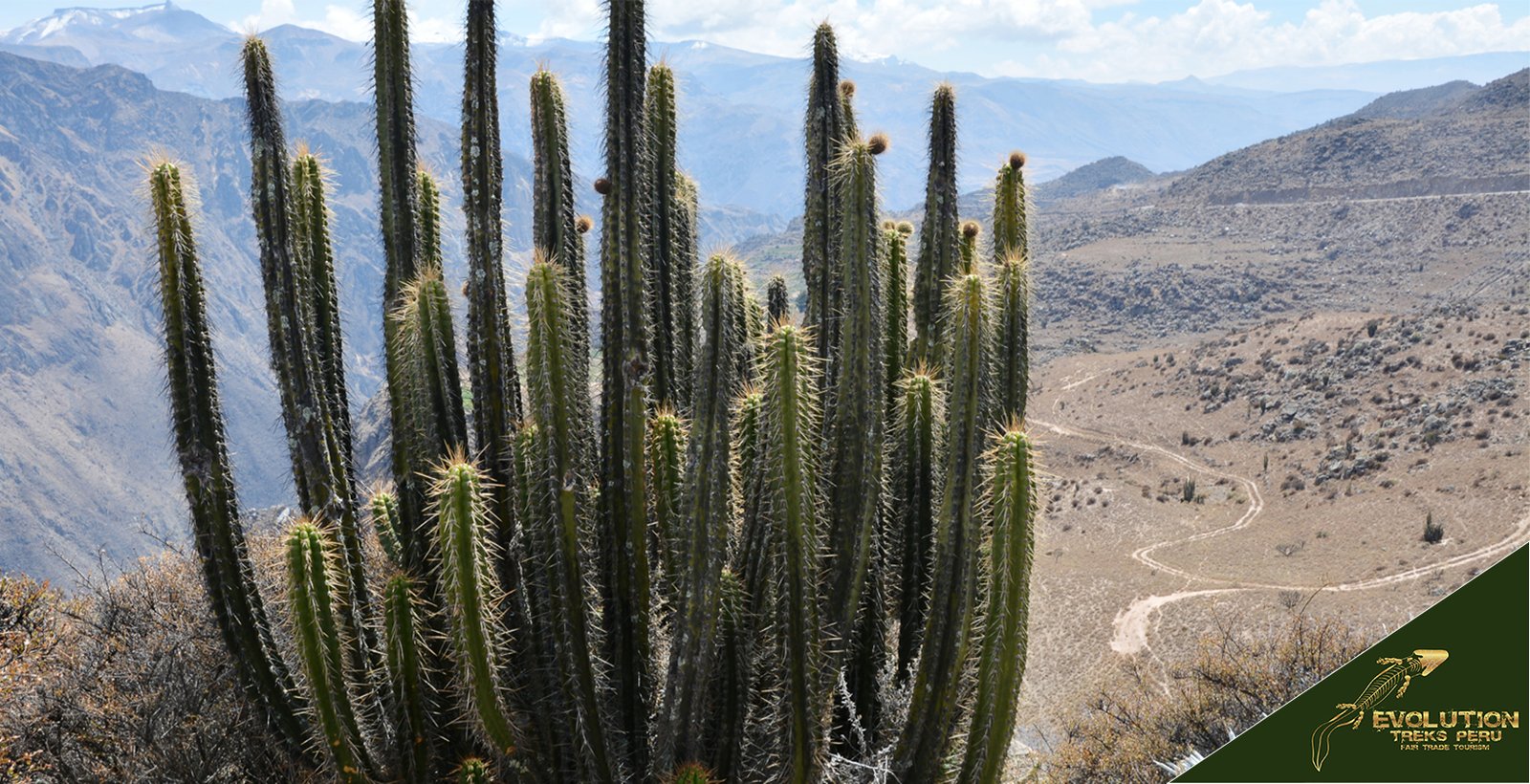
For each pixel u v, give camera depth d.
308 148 6.73
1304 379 85.94
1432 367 77.81
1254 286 160.12
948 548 5.45
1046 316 160.38
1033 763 9.41
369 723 5.76
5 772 7.46
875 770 5.58
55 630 9.57
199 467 5.74
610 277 5.74
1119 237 199.00
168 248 5.58
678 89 6.71
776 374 4.97
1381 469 65.44
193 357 5.71
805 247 6.57
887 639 6.54
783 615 5.13
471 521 4.89
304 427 6.05
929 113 7.18
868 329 5.48
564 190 6.37
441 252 6.86
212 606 5.89
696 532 5.19
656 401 6.55
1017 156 7.26
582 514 5.46
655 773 5.36
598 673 5.57
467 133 6.11
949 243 7.22
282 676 6.08
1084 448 88.00
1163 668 33.94
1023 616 4.97
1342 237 178.62
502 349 6.14
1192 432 85.50
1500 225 163.50
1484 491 55.78
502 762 5.20
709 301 5.16
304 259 6.41
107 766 7.62
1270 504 66.38
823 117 6.50
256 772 7.19
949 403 5.56
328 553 5.39
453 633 5.02
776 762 5.45
